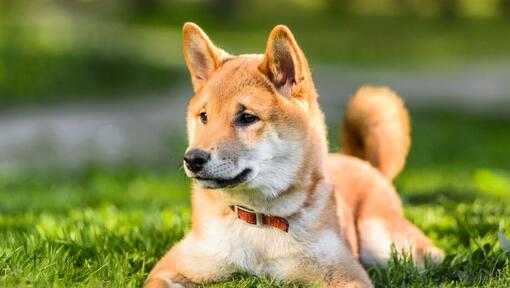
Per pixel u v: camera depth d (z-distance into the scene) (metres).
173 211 8.73
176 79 31.08
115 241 7.27
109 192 11.81
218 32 49.34
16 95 25.64
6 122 22.84
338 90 30.48
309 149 6.29
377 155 8.45
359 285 6.06
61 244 7.05
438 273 6.82
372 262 7.35
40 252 6.72
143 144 19.58
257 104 6.11
